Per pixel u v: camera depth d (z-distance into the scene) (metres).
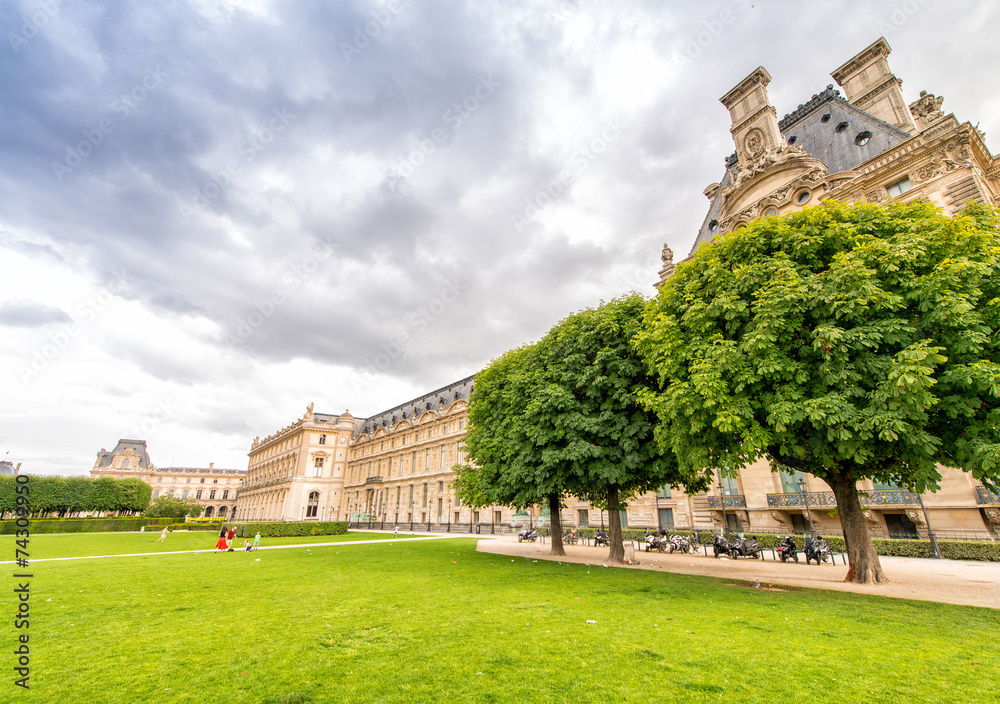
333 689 6.68
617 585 15.14
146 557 24.81
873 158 29.50
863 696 6.43
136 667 7.57
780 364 12.90
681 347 15.33
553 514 27.25
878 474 15.19
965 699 6.31
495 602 12.40
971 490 24.91
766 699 6.34
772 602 12.38
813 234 14.59
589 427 19.80
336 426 111.56
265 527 44.16
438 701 6.29
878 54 36.25
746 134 38.88
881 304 12.09
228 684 6.87
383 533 52.72
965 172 25.66
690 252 45.12
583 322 23.19
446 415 77.94
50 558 24.55
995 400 11.62
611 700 6.32
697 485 21.47
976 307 12.35
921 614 10.82
